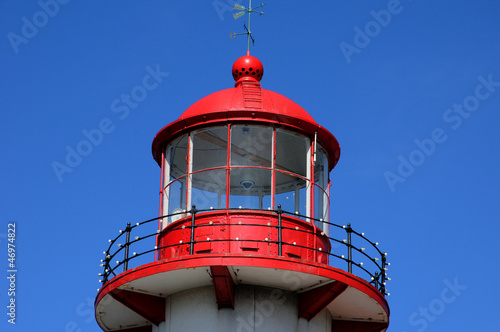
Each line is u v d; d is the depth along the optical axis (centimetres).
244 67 4931
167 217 4662
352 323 4731
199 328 4388
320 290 4403
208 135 4647
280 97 4759
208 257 4175
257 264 4162
